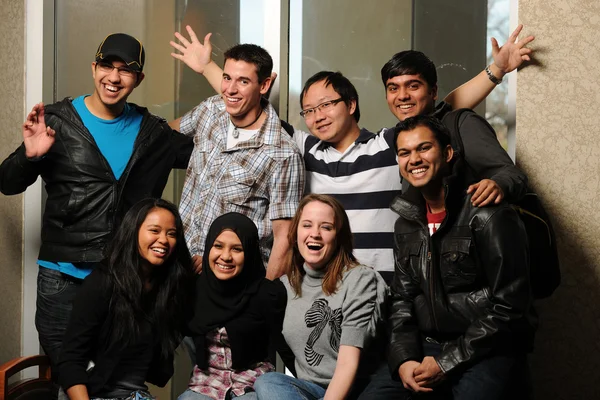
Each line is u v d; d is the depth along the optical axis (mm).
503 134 3150
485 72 3047
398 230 2635
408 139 2496
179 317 2789
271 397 2498
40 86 4066
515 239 2375
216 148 3145
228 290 2736
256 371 2750
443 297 2477
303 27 3564
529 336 2404
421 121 2510
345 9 3482
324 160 3105
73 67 4051
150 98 3861
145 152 3131
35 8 4070
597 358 2947
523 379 2418
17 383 2945
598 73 2951
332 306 2633
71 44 4055
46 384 3018
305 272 2764
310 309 2668
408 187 2730
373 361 2727
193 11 3740
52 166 3072
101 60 3025
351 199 3010
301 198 3057
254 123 3115
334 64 3520
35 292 3994
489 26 3172
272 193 3035
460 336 2455
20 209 4039
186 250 2836
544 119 3037
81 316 2686
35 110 2941
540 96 3041
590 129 2965
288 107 3596
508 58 3023
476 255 2414
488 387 2352
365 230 2975
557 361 3008
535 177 3057
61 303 3086
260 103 3158
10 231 4098
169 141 3225
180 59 3566
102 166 3045
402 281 2613
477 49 3201
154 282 2789
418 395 2480
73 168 3041
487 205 2404
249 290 2748
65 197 3057
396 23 3381
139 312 2715
